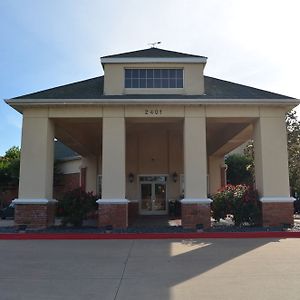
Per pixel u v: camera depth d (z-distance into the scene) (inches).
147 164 987.9
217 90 718.5
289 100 641.6
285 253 418.3
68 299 250.5
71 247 471.2
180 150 993.5
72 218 637.9
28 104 638.5
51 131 668.1
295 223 713.0
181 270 335.6
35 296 257.0
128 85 713.0
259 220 641.6
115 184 637.9
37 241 530.0
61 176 1245.7
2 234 556.4
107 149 645.9
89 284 288.4
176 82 717.9
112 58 700.0
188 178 640.4
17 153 1587.1
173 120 688.4
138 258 394.9
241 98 651.5
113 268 345.7
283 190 639.8
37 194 630.5
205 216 625.0
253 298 247.6
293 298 246.8
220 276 311.0
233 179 1481.3
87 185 1057.5
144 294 260.2
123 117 653.3
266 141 650.2
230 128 835.4
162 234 553.9
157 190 983.0
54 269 342.0
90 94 687.1
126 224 624.1
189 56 714.8
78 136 850.1
